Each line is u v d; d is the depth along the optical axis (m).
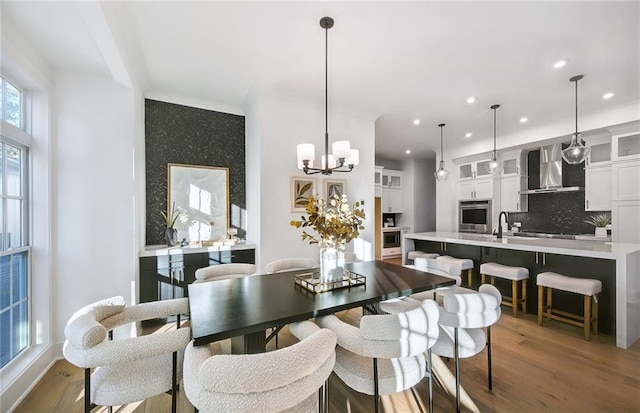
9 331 2.01
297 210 3.53
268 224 3.34
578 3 1.95
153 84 3.21
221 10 2.00
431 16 2.08
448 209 6.31
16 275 2.10
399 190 7.46
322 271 1.96
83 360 1.16
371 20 2.13
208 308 1.54
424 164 7.53
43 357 2.16
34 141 2.26
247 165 3.84
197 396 0.95
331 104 3.77
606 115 3.93
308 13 2.05
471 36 2.34
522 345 2.59
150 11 2.00
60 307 2.41
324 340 1.10
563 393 1.92
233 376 0.89
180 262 3.04
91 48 2.16
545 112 4.09
